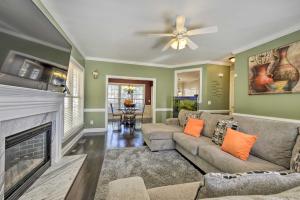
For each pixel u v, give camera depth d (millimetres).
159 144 3344
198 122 3133
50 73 2018
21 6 1337
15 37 1315
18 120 1606
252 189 696
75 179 2078
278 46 3289
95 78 5227
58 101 2451
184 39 2855
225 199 504
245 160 1860
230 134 2146
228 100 5797
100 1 2238
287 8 2396
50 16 2471
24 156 1946
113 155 3098
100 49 4379
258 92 3701
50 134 2340
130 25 2947
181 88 11234
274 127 1910
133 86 9812
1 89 1209
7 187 1567
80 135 4543
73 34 3352
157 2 2252
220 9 2416
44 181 1932
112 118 7957
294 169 1442
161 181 2152
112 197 972
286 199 489
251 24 2902
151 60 5578
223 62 5684
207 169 2244
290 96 3062
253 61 3838
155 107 6129
